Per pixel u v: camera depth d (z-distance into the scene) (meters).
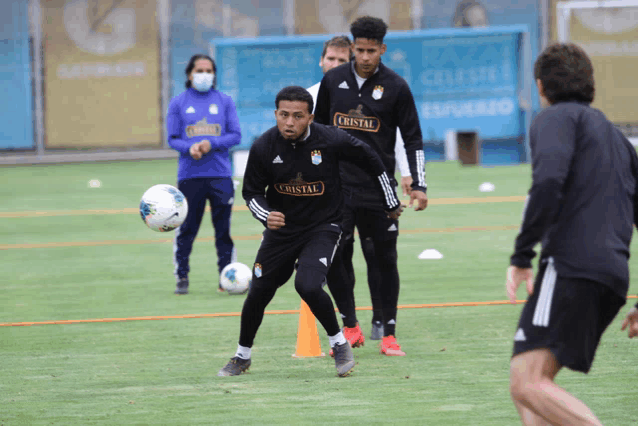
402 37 48.88
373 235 12.07
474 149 48.50
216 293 17.05
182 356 11.98
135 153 58.41
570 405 6.46
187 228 16.91
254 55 46.19
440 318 14.17
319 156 10.44
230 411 9.27
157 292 17.20
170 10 58.50
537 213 6.42
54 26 57.88
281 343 12.72
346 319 12.35
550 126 6.65
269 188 10.69
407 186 13.44
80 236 25.92
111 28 58.41
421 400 9.55
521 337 6.68
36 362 11.74
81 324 14.27
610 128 6.88
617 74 56.88
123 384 10.51
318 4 58.34
